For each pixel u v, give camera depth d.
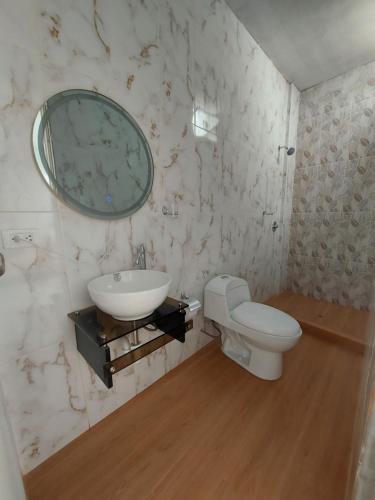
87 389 1.06
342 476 0.90
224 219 1.76
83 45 0.88
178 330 1.13
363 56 1.97
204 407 1.23
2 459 0.50
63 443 1.01
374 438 0.39
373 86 2.06
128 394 1.25
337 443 1.03
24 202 0.80
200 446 1.03
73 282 0.96
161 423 1.14
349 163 2.28
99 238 1.03
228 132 1.66
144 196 1.16
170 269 1.38
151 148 1.17
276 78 2.13
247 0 1.46
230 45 1.56
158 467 0.95
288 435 1.07
